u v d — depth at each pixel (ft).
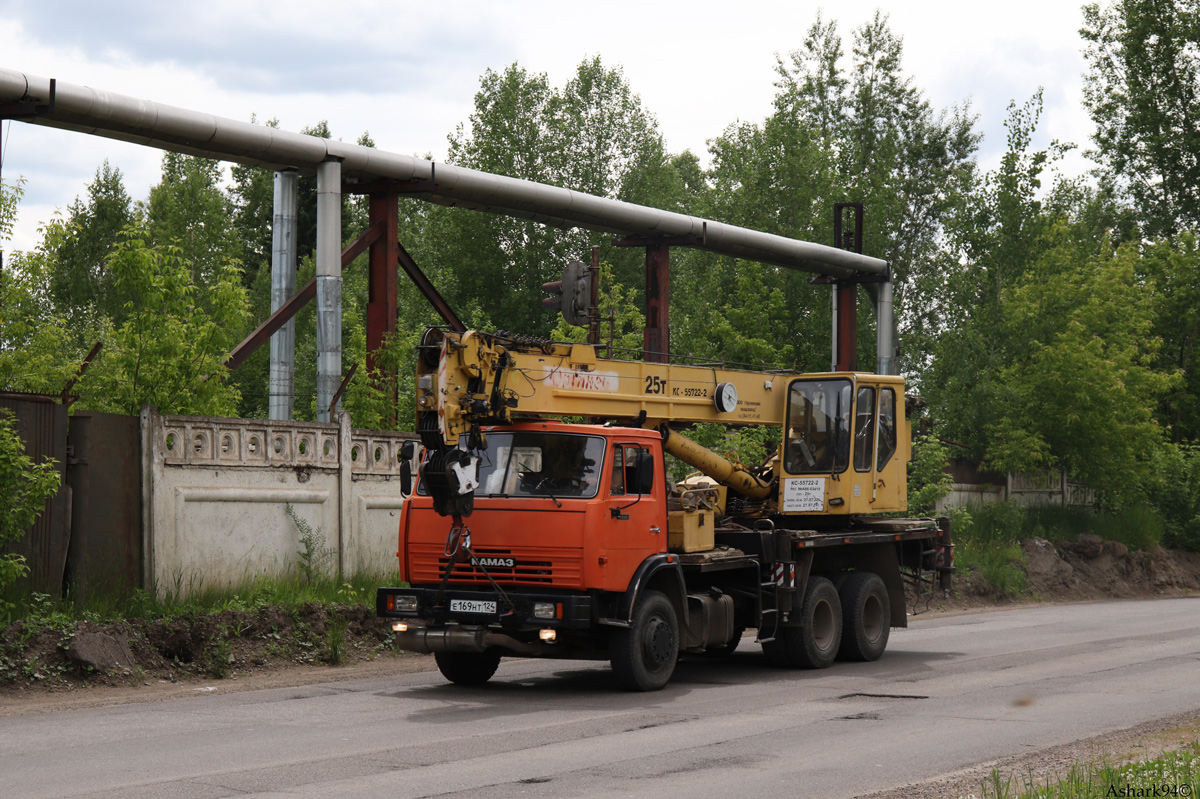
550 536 38.50
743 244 93.20
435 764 27.73
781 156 131.54
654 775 26.73
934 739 31.60
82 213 170.19
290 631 47.19
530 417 41.68
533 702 38.01
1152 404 117.29
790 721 34.45
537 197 77.20
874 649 51.60
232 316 55.16
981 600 88.74
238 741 30.42
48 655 39.52
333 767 27.25
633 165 157.38
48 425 42.91
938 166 166.61
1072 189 155.74
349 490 54.60
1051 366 108.99
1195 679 44.27
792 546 48.01
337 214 65.77
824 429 52.85
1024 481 113.60
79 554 43.34
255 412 136.67
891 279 108.78
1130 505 118.01
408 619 40.06
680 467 63.87
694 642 43.68
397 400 69.72
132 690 39.37
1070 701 38.65
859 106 167.73
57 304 148.25
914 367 123.34
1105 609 83.10
